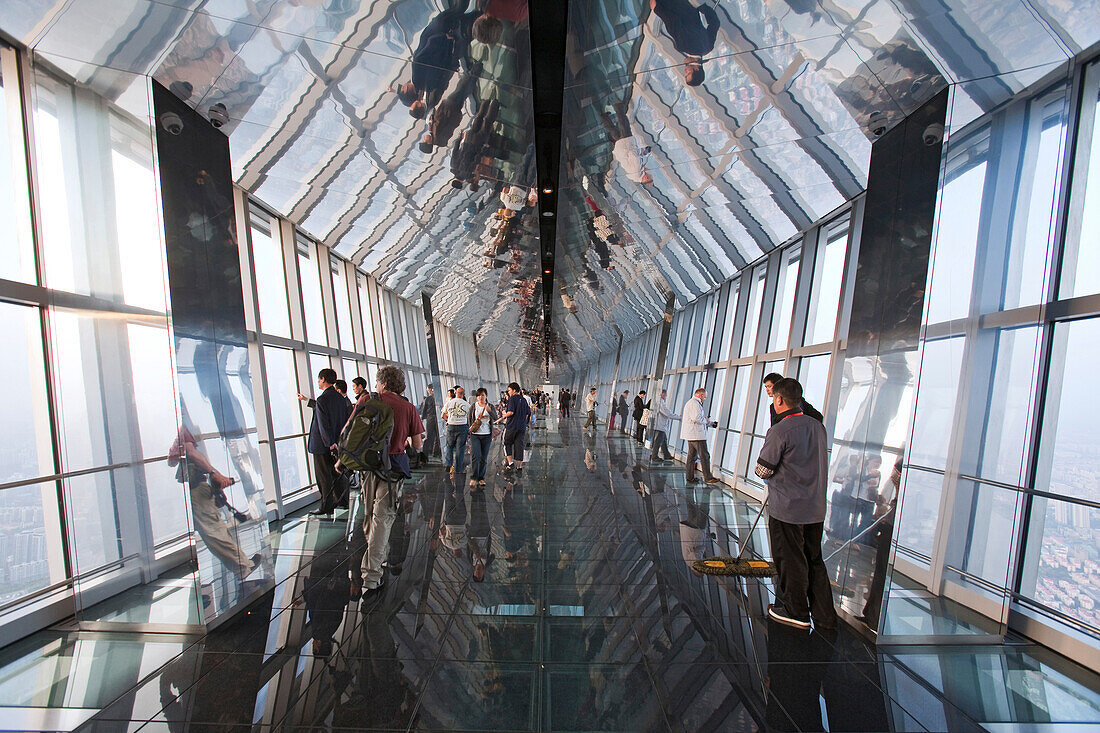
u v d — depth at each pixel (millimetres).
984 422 3922
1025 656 3594
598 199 7211
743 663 3396
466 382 25266
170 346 3818
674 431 16375
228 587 4051
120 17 3436
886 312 4277
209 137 4500
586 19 3355
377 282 13617
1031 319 3959
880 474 4035
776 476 4066
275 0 3258
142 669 3250
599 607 4219
